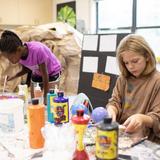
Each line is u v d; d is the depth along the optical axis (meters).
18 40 2.02
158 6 3.82
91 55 2.33
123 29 4.36
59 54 3.35
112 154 0.92
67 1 5.21
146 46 1.43
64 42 3.39
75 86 3.35
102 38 2.25
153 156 1.08
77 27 4.84
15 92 2.54
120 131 1.26
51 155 1.04
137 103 1.50
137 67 1.43
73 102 1.69
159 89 1.43
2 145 1.23
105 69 2.19
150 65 1.46
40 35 3.31
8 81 2.77
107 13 4.59
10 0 4.95
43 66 2.11
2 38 1.97
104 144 0.91
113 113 1.48
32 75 2.26
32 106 1.19
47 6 5.46
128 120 1.29
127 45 1.42
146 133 1.34
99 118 1.32
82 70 2.41
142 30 4.09
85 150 1.05
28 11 5.20
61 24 3.69
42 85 2.13
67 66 3.42
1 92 2.58
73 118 1.02
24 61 2.13
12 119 1.35
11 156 1.11
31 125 1.18
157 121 1.35
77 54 3.35
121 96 1.61
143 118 1.30
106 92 2.16
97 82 2.25
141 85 1.50
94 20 4.79
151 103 1.44
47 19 5.51
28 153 1.14
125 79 1.58
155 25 3.90
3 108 1.34
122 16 4.34
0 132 1.37
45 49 2.20
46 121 1.33
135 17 4.14
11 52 1.99
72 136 1.06
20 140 1.28
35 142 1.18
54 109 1.31
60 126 1.16
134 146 1.17
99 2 4.69
